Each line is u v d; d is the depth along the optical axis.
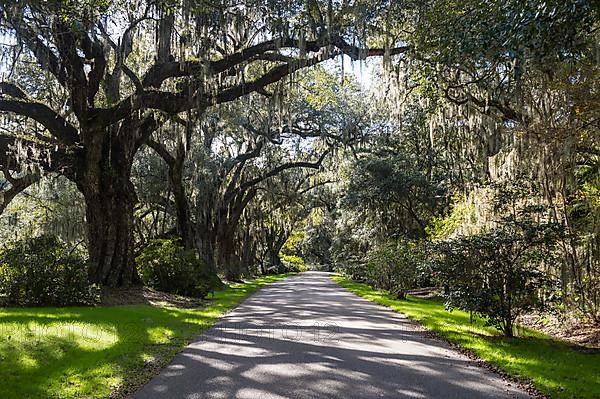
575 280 13.28
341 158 35.72
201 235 31.08
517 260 11.48
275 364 8.10
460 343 10.38
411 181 28.67
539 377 7.38
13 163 17.69
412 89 18.66
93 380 6.84
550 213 12.41
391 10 15.22
